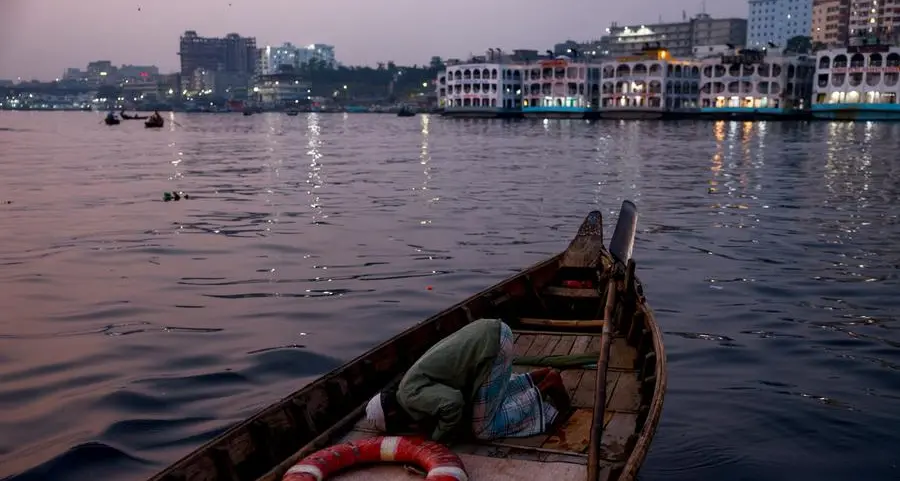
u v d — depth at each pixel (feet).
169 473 16.98
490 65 452.76
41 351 34.53
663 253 57.26
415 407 19.24
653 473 23.57
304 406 20.86
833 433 26.32
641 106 407.23
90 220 72.23
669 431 26.48
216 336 36.83
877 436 26.09
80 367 32.55
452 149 190.29
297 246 58.95
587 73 431.43
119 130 337.11
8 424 26.84
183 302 42.86
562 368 25.72
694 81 415.85
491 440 20.04
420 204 84.23
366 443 18.19
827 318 40.06
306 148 199.52
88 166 137.59
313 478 16.80
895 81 336.90
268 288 45.91
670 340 36.50
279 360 33.42
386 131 322.75
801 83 387.34
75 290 45.47
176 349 34.91
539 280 36.60
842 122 350.23
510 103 460.55
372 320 39.42
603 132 283.79
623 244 32.32
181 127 391.65
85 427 26.63
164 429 26.61
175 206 82.53
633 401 22.77
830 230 67.46
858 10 532.73
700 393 29.91
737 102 388.57
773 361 33.58
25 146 205.46
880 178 114.52
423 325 27.32
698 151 176.96
